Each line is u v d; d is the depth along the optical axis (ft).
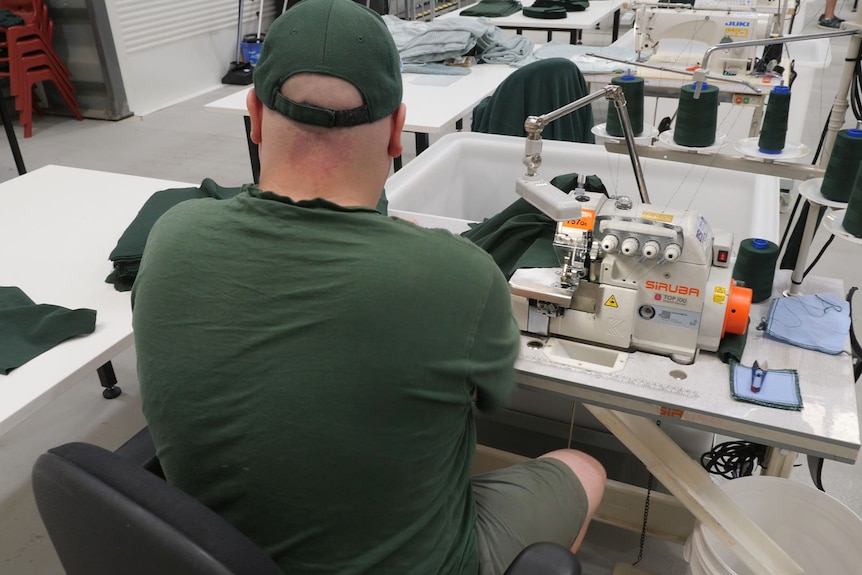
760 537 4.09
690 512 4.66
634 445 4.42
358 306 2.74
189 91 19.34
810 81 10.75
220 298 2.89
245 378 2.81
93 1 15.96
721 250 4.08
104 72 16.85
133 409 7.66
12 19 15.53
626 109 4.59
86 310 4.58
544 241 5.07
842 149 3.97
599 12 15.03
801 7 14.33
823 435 3.53
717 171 6.97
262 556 2.27
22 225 6.13
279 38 2.96
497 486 4.05
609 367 4.12
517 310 4.36
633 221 3.98
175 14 18.20
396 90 3.08
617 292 4.09
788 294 4.72
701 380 3.98
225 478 2.92
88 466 2.40
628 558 5.86
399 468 2.93
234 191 6.01
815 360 4.10
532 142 4.05
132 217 6.27
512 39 12.12
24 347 4.35
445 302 2.82
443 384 2.90
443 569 3.30
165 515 2.23
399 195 6.97
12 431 7.34
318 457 2.79
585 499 4.19
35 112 18.06
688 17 9.64
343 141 2.97
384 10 19.71
